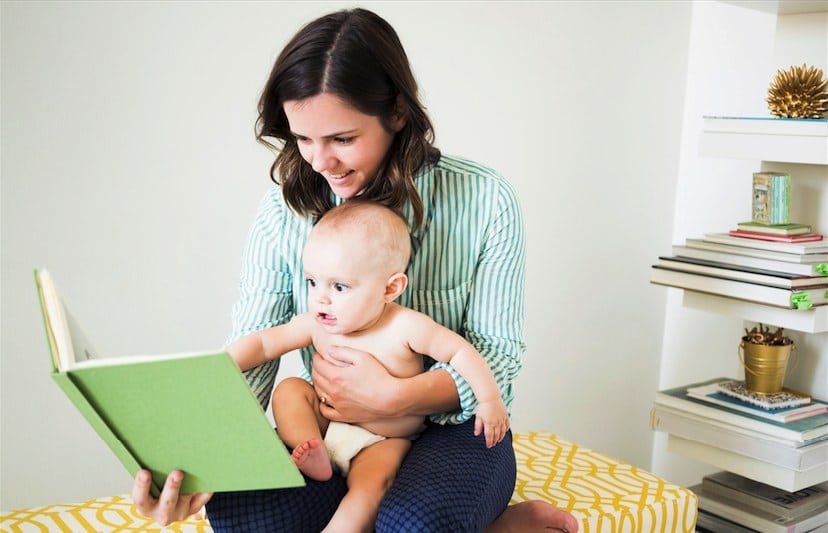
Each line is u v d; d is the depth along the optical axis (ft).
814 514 6.27
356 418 4.08
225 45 5.76
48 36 5.16
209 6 5.66
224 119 5.83
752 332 6.49
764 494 6.41
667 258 6.52
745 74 7.44
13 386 5.34
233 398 3.14
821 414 6.28
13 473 5.42
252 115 5.94
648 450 8.48
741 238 6.20
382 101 3.79
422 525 3.48
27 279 5.29
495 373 4.29
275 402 4.16
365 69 3.69
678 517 5.22
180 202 5.75
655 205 8.05
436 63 6.59
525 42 7.00
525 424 7.57
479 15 6.73
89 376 3.09
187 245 5.82
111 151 5.45
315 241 3.98
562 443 6.14
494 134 6.97
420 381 4.00
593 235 7.68
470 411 4.10
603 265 7.80
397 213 4.06
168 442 3.33
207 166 5.82
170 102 5.61
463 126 6.80
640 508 5.03
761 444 6.07
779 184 6.15
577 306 7.70
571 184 7.46
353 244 3.90
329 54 3.65
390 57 3.79
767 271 5.94
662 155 8.00
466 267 4.46
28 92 5.14
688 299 6.50
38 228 5.28
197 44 5.65
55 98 5.23
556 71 7.21
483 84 6.84
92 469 5.72
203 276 5.92
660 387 8.42
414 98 3.90
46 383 5.45
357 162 3.86
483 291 4.44
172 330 5.85
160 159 5.64
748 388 6.51
